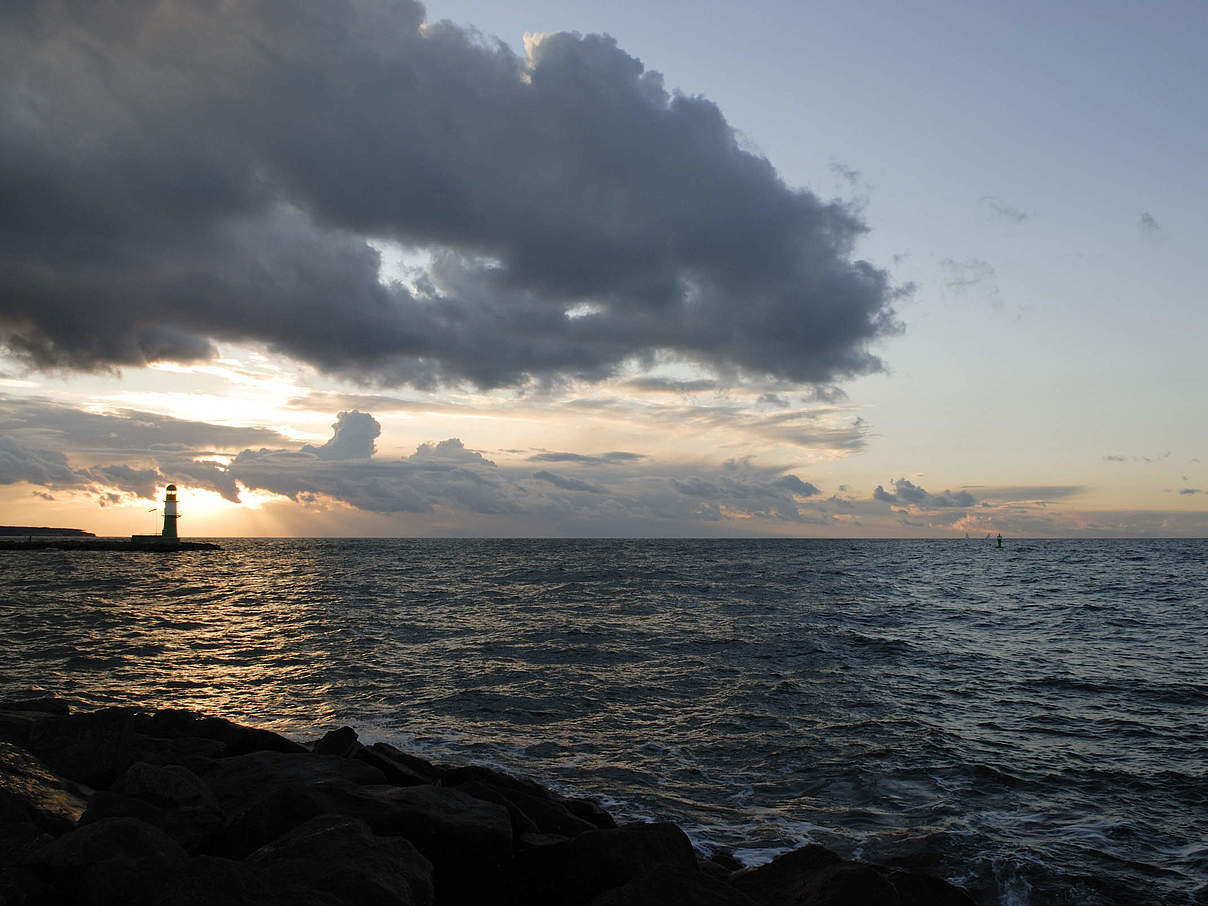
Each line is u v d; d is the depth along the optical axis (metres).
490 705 21.77
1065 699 22.91
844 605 51.66
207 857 6.36
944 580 79.25
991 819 13.48
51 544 167.75
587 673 26.53
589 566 110.00
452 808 9.39
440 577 85.50
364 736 18.48
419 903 6.95
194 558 144.38
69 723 10.84
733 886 8.60
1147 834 12.81
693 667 27.67
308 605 52.41
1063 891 10.82
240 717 20.42
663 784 15.27
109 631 38.06
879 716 20.61
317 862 7.07
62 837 6.79
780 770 16.17
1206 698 23.08
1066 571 96.62
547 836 9.84
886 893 8.37
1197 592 63.66
